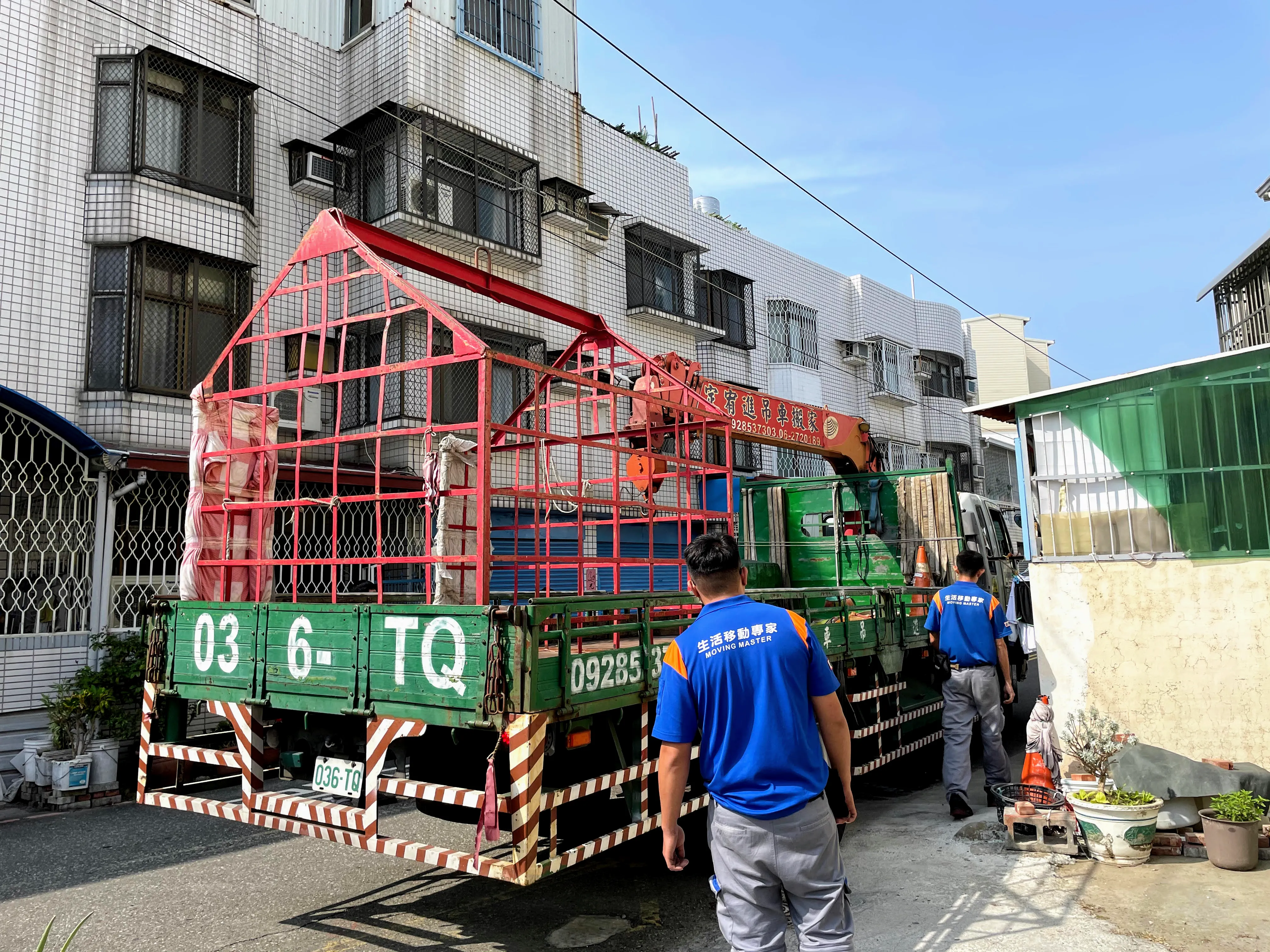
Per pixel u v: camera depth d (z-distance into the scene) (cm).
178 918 426
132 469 825
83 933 408
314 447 1101
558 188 1357
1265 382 529
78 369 916
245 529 497
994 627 577
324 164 1157
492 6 1306
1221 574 527
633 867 491
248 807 403
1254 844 428
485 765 390
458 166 1210
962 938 366
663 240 1559
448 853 336
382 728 362
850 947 242
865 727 596
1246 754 511
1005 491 2836
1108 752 484
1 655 741
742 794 244
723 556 268
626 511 1278
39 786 690
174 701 467
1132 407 563
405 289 411
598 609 366
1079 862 457
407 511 1071
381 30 1189
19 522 768
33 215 899
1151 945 349
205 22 1078
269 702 405
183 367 975
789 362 1855
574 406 1305
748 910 244
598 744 384
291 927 410
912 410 2281
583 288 1402
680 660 255
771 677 248
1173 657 534
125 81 973
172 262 978
